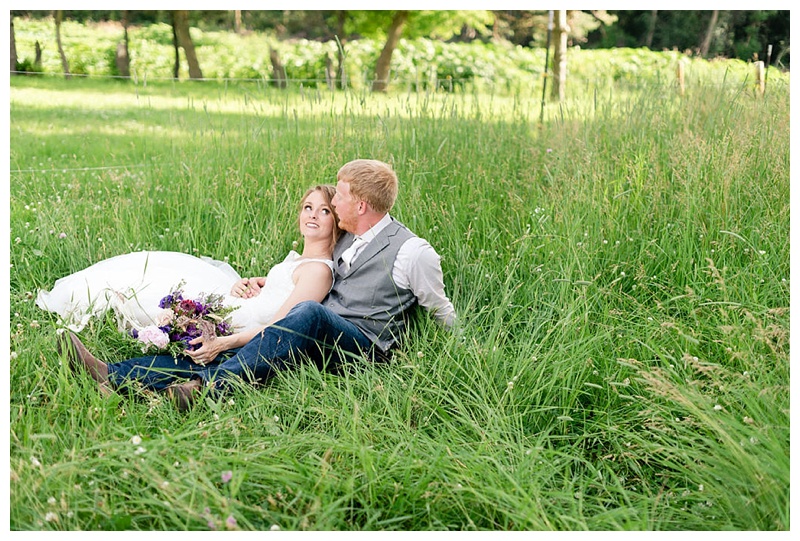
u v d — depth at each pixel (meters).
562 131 5.09
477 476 2.41
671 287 3.71
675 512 2.39
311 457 2.45
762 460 2.32
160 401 2.77
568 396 2.94
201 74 13.95
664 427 2.65
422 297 3.29
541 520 2.23
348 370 3.04
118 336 3.38
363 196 3.26
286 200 4.52
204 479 2.13
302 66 14.55
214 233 4.40
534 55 14.62
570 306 3.32
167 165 5.28
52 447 2.48
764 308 3.20
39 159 6.51
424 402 2.82
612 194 4.28
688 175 4.16
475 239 4.16
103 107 9.80
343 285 3.35
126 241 4.21
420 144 5.04
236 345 3.10
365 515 2.32
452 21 14.60
